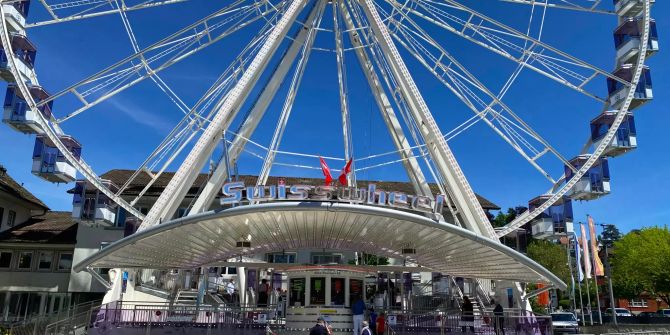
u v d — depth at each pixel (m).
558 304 68.12
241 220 18.06
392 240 21.94
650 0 25.69
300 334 20.23
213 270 33.94
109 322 18.41
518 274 21.67
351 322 21.27
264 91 24.91
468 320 20.08
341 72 28.84
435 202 18.23
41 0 23.66
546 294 37.94
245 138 23.58
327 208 16.38
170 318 18.81
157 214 20.97
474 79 25.72
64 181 27.75
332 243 25.72
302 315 21.31
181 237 18.36
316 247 27.25
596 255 40.03
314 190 16.78
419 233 19.28
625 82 25.66
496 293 27.16
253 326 18.84
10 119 24.69
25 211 44.94
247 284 31.88
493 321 19.95
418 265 29.22
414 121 25.62
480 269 22.92
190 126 25.23
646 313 57.28
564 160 26.47
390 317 20.00
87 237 39.00
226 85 25.16
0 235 40.09
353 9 27.72
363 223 19.09
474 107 26.12
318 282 21.73
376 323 20.22
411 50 26.59
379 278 30.77
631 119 27.98
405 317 20.19
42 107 24.39
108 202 28.77
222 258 25.25
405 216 16.55
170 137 25.30
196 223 16.80
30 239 39.34
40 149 26.45
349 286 21.83
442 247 20.56
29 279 38.75
